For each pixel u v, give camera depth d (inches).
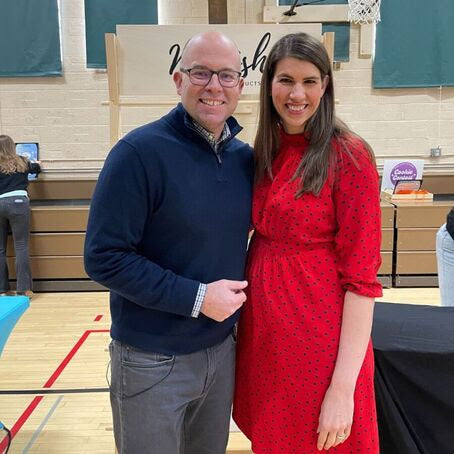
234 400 60.8
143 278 48.7
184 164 51.0
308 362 52.3
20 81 208.5
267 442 55.6
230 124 56.1
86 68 208.5
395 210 193.9
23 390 117.3
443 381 64.0
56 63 207.0
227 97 52.0
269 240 55.1
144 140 50.1
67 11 205.8
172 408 52.6
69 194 207.6
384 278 197.3
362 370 52.7
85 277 198.2
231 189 54.0
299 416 53.3
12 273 195.8
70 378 123.5
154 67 107.3
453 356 63.1
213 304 49.4
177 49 106.7
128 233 49.4
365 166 50.0
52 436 98.3
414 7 206.7
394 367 64.5
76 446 95.0
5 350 141.0
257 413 56.2
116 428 55.7
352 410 50.6
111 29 205.6
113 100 108.0
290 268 53.1
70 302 185.2
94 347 143.1
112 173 49.3
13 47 206.1
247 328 57.2
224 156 54.8
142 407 52.6
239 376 59.4
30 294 192.2
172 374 52.3
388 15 207.0
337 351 51.6
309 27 104.6
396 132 214.5
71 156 213.0
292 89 51.1
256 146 56.0
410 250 195.8
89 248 49.5
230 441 82.4
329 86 52.8
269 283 54.0
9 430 99.0
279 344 53.4
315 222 51.9
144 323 51.9
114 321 54.1
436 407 64.9
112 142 109.0
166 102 119.1
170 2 207.5
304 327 52.4
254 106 116.0
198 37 51.7
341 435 50.4
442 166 215.6
